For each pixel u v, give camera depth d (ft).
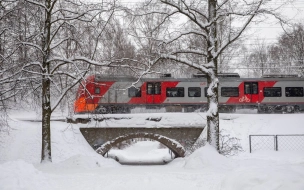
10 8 55.06
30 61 56.65
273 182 17.53
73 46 59.47
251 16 51.37
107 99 99.09
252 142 78.18
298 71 151.02
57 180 32.19
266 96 105.50
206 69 54.24
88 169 46.37
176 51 55.11
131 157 115.34
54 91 67.15
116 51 61.41
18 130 81.35
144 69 59.06
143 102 101.91
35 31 56.34
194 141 82.74
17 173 27.58
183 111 103.30
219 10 56.03
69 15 57.57
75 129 83.82
